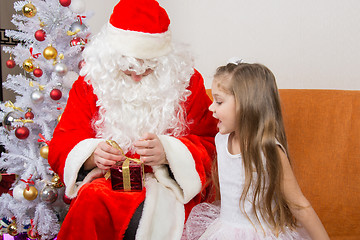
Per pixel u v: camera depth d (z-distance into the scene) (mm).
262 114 1185
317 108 1631
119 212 1181
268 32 2230
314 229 1156
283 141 1224
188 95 1552
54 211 2076
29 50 1979
